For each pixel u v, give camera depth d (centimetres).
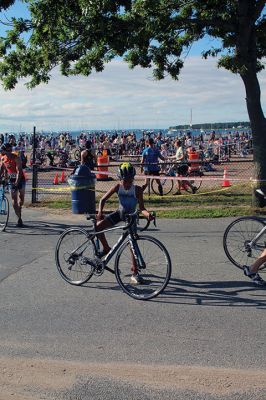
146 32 1031
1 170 1048
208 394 365
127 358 429
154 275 588
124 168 596
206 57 1295
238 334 479
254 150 1152
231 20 1095
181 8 1173
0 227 1049
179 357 429
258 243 682
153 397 362
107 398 362
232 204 1264
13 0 1023
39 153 3334
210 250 816
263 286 625
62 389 376
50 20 1059
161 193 1514
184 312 542
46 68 1189
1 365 417
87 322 516
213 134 4475
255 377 389
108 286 639
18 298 596
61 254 652
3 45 1141
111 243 826
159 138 3784
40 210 1280
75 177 1199
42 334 486
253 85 1127
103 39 1074
